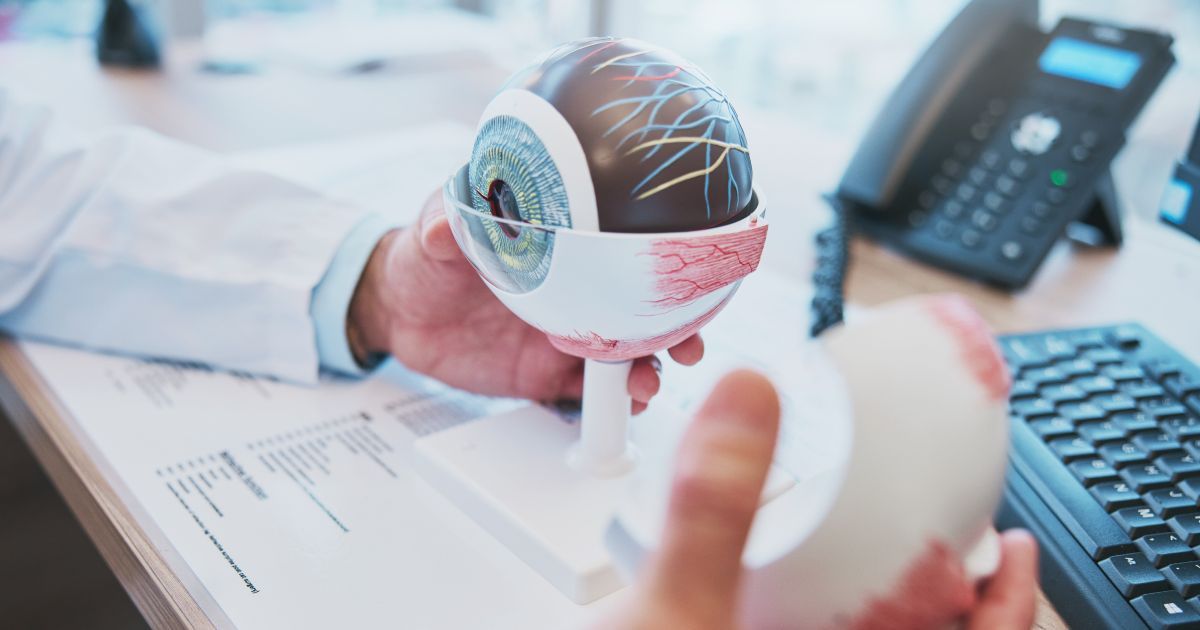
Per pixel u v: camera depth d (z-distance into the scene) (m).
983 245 0.98
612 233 0.53
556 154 0.53
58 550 1.43
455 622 0.56
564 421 0.70
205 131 1.31
